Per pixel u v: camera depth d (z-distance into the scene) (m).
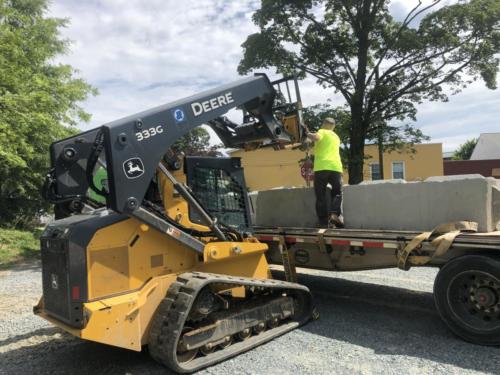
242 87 5.07
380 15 16.67
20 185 15.66
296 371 4.06
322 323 5.43
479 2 14.95
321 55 16.88
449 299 4.66
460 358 4.18
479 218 4.98
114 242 4.16
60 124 14.02
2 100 10.46
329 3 16.61
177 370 4.00
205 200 5.05
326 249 6.00
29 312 6.41
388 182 5.84
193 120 4.56
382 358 4.27
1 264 11.01
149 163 4.15
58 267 4.12
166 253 4.54
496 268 4.32
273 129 5.44
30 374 4.27
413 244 4.89
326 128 6.48
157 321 4.16
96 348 4.92
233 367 4.20
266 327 5.03
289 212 7.08
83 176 4.79
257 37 16.78
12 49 11.56
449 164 32.19
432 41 15.37
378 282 7.54
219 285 4.53
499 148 45.38
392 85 16.47
